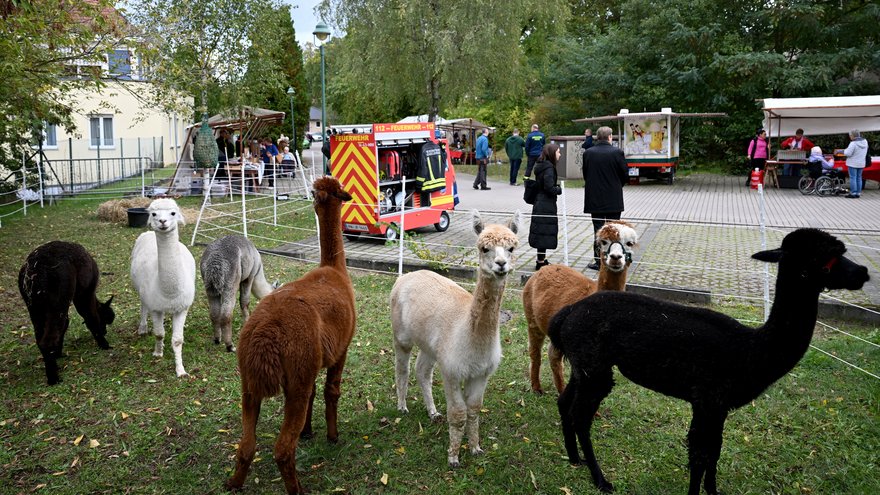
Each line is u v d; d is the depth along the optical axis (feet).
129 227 43.27
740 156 84.02
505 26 70.18
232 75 60.23
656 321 12.36
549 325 14.06
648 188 68.95
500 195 62.13
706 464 12.17
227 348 20.58
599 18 131.44
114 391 17.52
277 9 63.72
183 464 13.92
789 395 17.04
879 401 16.33
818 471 13.67
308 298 13.30
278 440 12.12
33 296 17.33
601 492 13.05
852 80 78.89
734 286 27.50
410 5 67.82
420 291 15.21
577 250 35.55
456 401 13.58
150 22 43.86
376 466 13.83
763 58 75.25
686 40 82.23
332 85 157.17
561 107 102.78
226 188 60.75
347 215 38.47
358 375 18.78
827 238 11.07
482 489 13.06
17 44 23.80
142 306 21.84
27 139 56.39
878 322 22.26
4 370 18.90
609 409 16.51
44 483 13.14
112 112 87.04
